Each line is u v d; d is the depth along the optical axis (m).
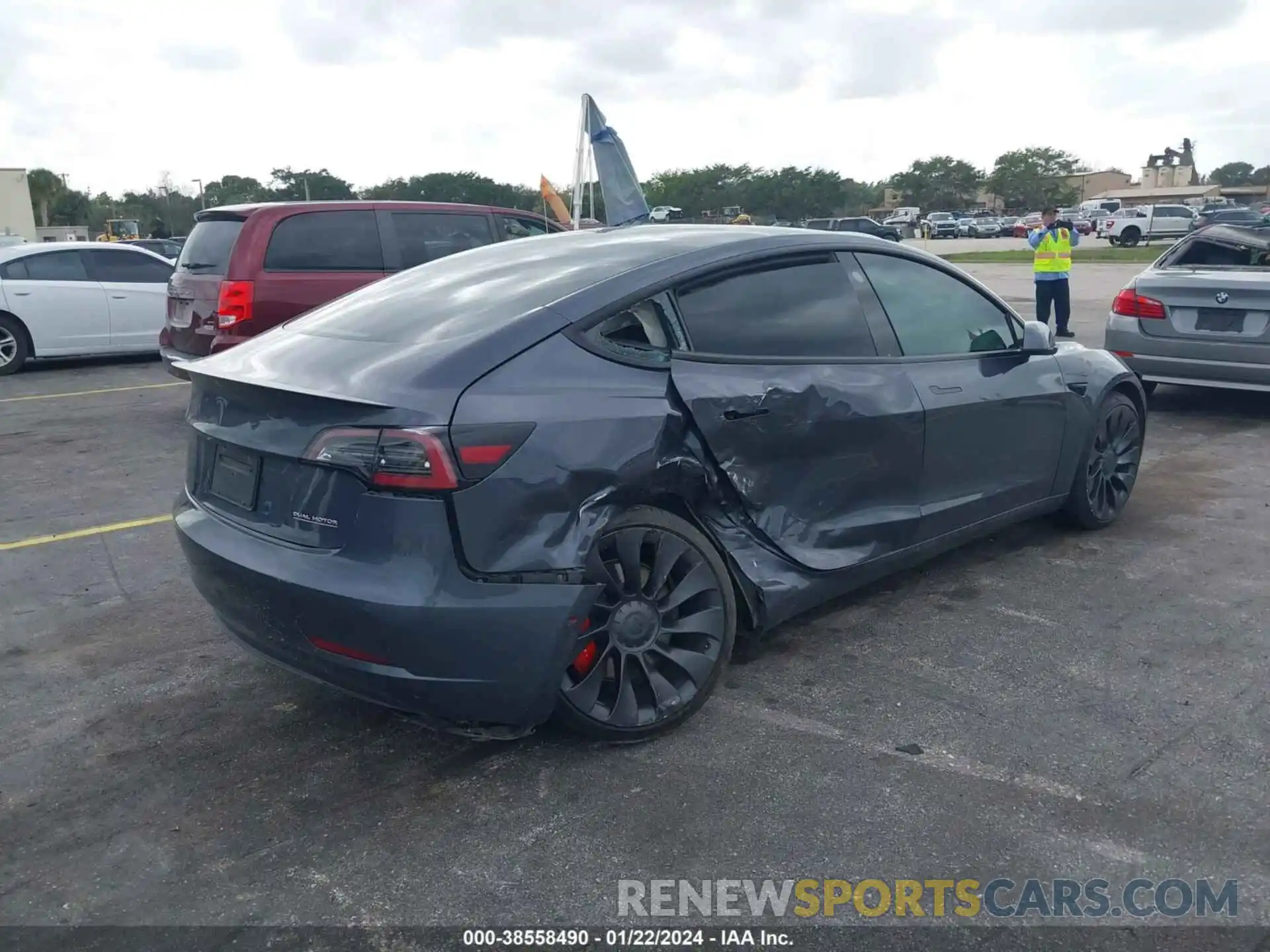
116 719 3.72
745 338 3.70
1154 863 2.82
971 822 3.00
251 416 3.23
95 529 5.95
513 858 2.88
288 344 3.51
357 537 2.95
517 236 9.58
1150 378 8.22
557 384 3.16
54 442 8.24
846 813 3.05
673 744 3.46
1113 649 4.12
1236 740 3.41
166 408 9.71
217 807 3.16
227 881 2.82
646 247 3.81
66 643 4.39
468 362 3.06
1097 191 132.75
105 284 12.49
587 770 3.31
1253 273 7.91
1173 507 5.95
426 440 2.88
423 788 3.24
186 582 5.09
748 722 3.59
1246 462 6.93
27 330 12.02
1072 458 5.16
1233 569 4.96
